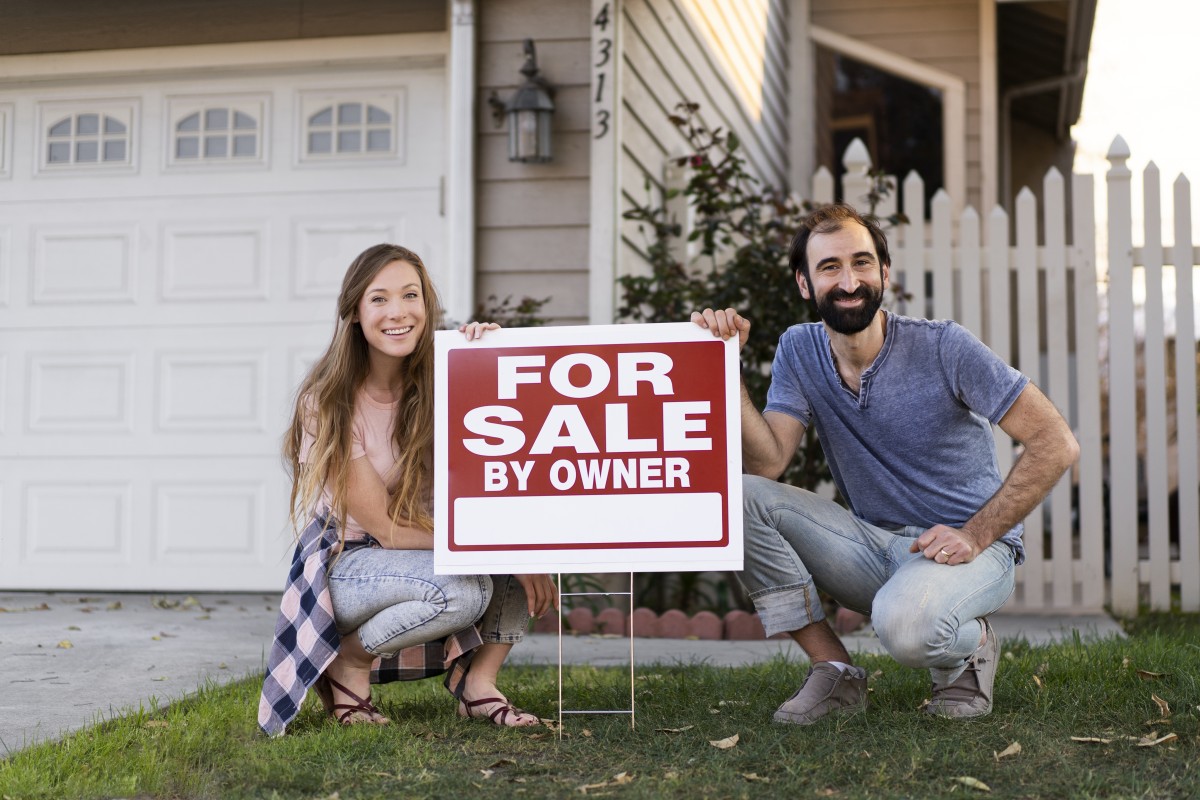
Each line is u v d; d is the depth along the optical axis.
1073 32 9.93
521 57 5.73
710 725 2.92
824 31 10.67
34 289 6.11
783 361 3.22
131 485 5.98
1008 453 6.19
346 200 5.98
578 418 2.90
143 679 3.66
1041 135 12.72
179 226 6.07
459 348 2.95
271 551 5.90
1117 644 3.89
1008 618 5.57
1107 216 5.85
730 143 5.85
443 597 2.90
